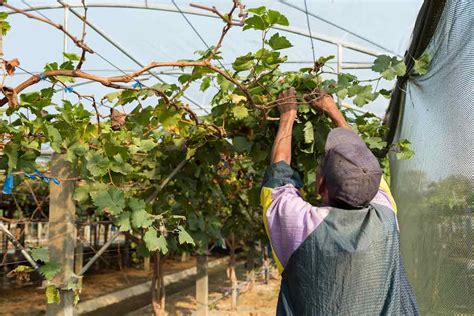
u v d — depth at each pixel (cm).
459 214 215
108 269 1206
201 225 409
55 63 266
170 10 566
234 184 607
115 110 297
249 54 266
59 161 297
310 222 164
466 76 205
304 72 296
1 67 217
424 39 276
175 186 394
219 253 1748
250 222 726
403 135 371
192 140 351
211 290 1033
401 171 382
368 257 157
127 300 917
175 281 1156
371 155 171
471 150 198
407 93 345
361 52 632
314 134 294
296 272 162
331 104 257
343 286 155
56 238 293
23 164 277
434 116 268
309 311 157
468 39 203
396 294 157
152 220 297
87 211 667
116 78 222
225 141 352
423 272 294
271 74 295
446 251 236
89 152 295
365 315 153
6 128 254
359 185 164
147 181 393
